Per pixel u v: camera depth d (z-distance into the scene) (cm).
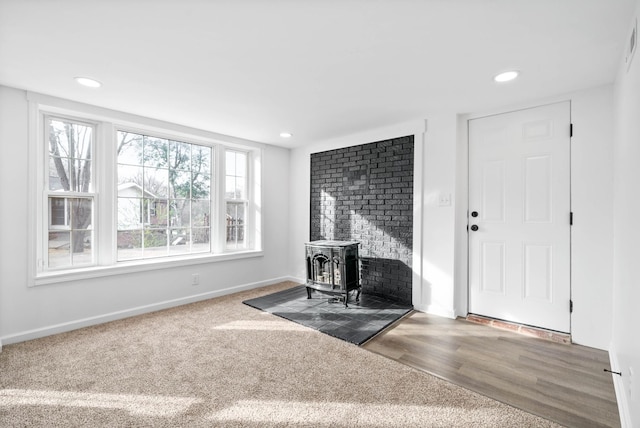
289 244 476
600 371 208
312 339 259
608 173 236
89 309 287
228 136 395
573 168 252
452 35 170
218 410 168
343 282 338
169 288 343
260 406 172
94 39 174
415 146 332
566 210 257
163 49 185
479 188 303
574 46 181
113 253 310
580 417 163
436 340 257
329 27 163
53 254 276
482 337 262
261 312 325
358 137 386
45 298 263
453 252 307
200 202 387
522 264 280
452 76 222
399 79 228
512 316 286
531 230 274
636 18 141
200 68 210
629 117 166
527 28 163
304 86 240
